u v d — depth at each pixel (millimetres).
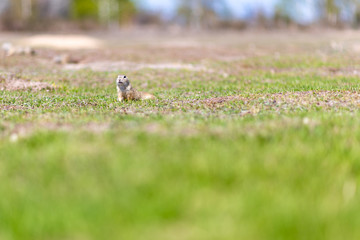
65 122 23094
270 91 39438
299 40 144625
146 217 10508
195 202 10945
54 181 12820
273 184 12125
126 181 12328
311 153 14961
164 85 48688
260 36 180000
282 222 10031
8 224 10734
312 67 64375
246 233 9656
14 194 12141
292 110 27234
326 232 9734
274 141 16891
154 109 30219
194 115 25625
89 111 29047
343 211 10562
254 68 65812
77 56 83438
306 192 11602
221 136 17672
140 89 45906
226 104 31609
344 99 31719
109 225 10258
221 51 98000
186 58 82062
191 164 13461
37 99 37188
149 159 14258
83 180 12578
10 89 44375
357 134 17875
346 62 69250
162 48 109438
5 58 76375
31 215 10883
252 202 10883
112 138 17594
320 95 34469
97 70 62594
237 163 13578
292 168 13336
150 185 12016
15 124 22812
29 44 122062
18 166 14453
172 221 10422
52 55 85125
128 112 28531
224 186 12109
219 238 9516
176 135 17891
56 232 10219
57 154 15234
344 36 166875
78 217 10570
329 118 22359
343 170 13438
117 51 98688
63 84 48688
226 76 56281
